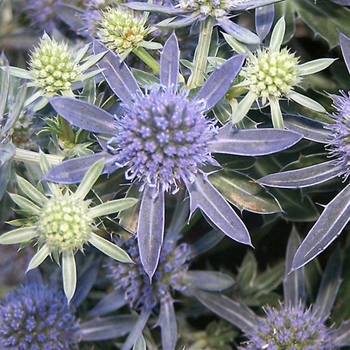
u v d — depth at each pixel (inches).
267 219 11.3
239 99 10.3
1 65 10.9
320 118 10.5
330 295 11.2
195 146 9.4
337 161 9.8
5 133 9.7
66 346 11.0
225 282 11.3
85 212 9.3
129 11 10.4
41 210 9.4
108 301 11.6
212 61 9.9
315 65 9.7
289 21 11.4
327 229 9.6
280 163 11.3
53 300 11.2
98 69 9.7
